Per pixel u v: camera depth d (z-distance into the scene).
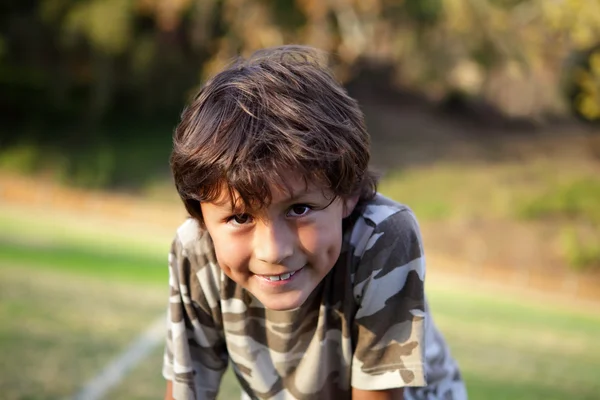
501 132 17.72
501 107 17.84
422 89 17.42
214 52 14.05
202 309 1.55
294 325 1.49
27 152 13.40
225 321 1.53
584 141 16.66
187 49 14.73
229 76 1.29
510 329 5.52
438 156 15.41
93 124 15.16
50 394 2.87
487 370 4.04
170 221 10.59
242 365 1.57
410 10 13.45
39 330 3.81
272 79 1.26
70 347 3.56
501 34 13.69
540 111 17.73
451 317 5.79
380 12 13.23
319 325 1.48
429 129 17.53
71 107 15.34
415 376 1.44
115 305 4.61
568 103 16.50
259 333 1.53
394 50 14.12
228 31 13.34
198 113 1.25
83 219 9.57
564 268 10.17
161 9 12.93
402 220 1.43
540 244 10.81
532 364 4.30
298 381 1.54
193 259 1.50
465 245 10.86
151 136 15.09
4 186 11.66
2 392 2.83
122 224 9.65
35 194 11.45
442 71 14.13
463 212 11.88
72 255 6.36
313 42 12.49
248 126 1.19
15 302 4.39
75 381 3.05
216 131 1.20
